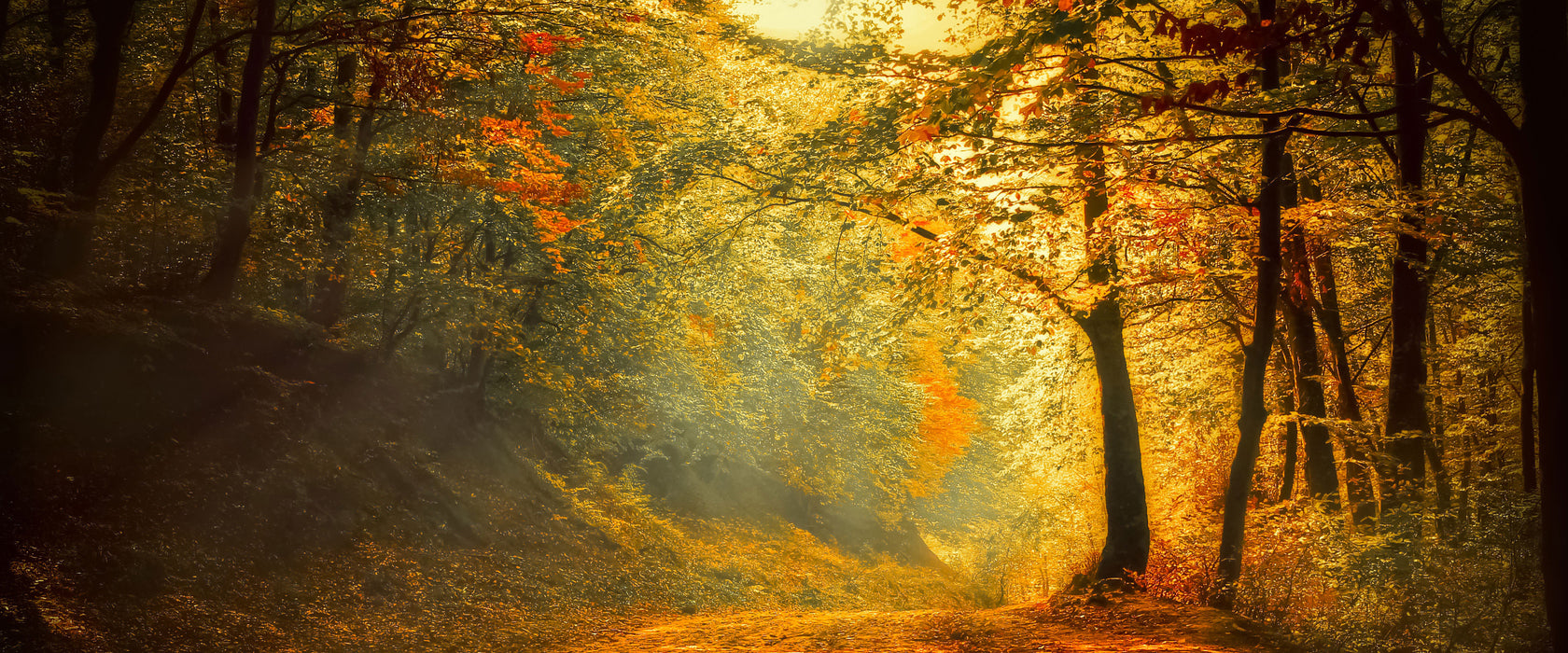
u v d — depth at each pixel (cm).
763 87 1617
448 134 1611
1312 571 1126
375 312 1916
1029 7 1182
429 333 2028
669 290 2034
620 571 1933
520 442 2300
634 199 1572
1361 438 1364
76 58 1457
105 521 1012
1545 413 623
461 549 1585
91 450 1080
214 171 1454
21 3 1413
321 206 1573
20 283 1114
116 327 1173
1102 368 1453
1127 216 1322
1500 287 1702
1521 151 639
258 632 1016
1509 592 880
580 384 2220
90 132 1234
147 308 1297
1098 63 1023
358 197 1662
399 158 1683
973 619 1337
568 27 1519
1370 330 1986
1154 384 2105
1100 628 1160
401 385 1942
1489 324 1852
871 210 1392
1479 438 1886
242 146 1366
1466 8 1420
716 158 1506
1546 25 630
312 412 1529
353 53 1592
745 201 1595
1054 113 1272
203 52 1296
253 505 1237
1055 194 1276
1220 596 1183
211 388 1323
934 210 1417
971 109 835
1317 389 1609
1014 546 2986
